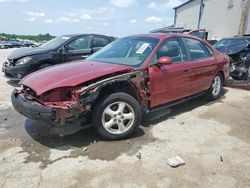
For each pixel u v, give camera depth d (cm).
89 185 261
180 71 433
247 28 1661
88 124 357
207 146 346
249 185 264
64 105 311
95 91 320
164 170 288
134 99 361
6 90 654
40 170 287
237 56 797
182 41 464
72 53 755
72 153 324
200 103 548
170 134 382
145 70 379
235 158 316
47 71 383
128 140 360
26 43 4372
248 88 672
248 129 407
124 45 454
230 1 1886
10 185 261
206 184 264
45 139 363
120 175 278
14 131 391
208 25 2233
